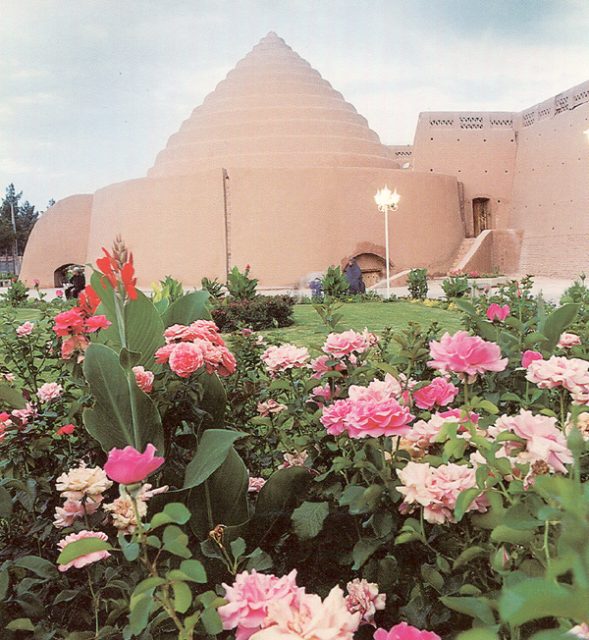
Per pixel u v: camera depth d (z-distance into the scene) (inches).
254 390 118.7
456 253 1106.7
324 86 1198.9
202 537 79.6
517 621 19.9
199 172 989.8
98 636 60.7
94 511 72.3
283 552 80.3
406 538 56.4
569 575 44.6
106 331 95.8
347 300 673.0
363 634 67.1
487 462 53.4
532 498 47.2
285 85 1156.5
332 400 95.2
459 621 59.3
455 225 1109.1
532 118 1128.8
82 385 95.6
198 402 88.3
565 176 1025.5
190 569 41.2
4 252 2657.5
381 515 63.1
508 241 1126.4
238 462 79.7
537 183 1099.3
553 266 1052.5
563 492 22.7
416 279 705.6
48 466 98.8
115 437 78.2
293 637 34.7
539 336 95.7
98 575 70.5
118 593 72.7
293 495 79.0
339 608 36.9
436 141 1164.5
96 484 70.1
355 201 1003.3
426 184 1059.3
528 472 50.7
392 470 69.0
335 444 79.0
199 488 80.0
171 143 1199.6
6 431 90.1
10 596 71.1
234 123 1114.1
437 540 62.2
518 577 43.2
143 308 90.2
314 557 79.5
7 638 65.2
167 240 1001.5
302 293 900.0
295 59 1218.6
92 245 1137.4
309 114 1123.9
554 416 68.1
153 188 1013.8
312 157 1071.6
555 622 48.8
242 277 568.7
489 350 64.7
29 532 80.4
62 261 1211.2
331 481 76.9
